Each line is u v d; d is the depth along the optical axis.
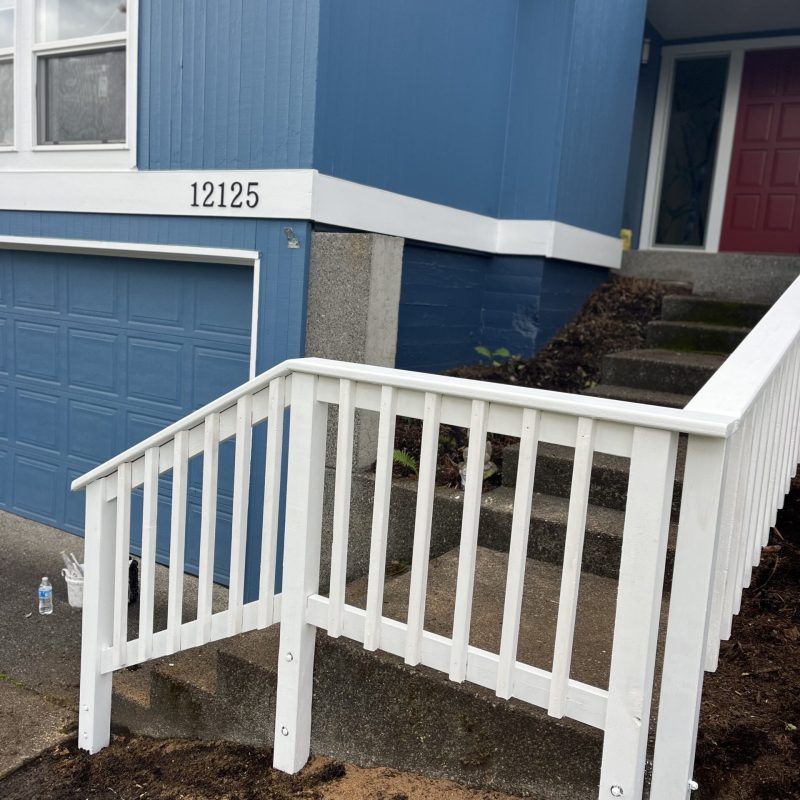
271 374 2.58
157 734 3.31
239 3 4.21
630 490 1.90
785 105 7.73
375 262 4.09
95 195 4.93
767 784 2.16
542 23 5.67
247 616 2.79
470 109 5.41
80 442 5.67
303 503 2.57
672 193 8.39
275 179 4.20
